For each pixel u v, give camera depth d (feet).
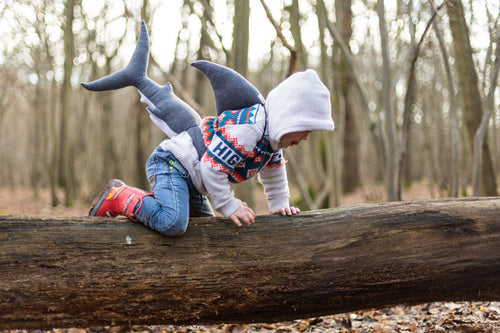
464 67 16.88
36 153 57.67
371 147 56.39
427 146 46.44
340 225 7.61
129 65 7.82
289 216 7.75
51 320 6.77
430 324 10.08
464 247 7.48
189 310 7.18
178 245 7.16
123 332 10.69
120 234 7.04
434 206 7.81
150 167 7.63
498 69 13.64
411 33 16.25
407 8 17.78
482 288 7.63
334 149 20.07
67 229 6.88
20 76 56.34
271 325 11.28
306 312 7.64
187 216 7.11
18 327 6.73
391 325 10.42
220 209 7.24
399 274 7.43
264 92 54.49
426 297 7.78
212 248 7.24
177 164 7.40
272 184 8.18
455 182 15.88
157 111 7.69
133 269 6.88
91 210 7.69
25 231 6.72
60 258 6.68
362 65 49.01
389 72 15.81
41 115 55.88
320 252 7.39
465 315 10.29
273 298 7.32
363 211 7.78
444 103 58.44
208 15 18.16
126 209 7.19
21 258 6.56
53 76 44.50
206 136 7.36
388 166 16.08
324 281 7.36
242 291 7.21
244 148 6.93
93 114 53.72
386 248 7.44
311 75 7.02
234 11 16.15
